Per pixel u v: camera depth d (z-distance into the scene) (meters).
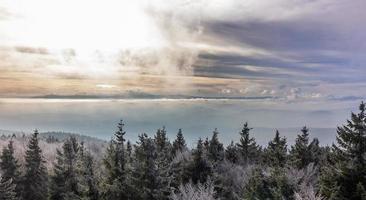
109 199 29.98
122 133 31.23
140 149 30.11
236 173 37.16
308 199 18.97
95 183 30.53
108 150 31.50
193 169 36.50
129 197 29.73
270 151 47.94
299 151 39.97
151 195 29.28
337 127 21.34
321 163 37.59
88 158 31.53
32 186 55.38
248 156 57.53
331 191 20.41
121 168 30.73
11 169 55.69
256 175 22.69
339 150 21.27
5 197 36.69
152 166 29.73
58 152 42.84
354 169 20.45
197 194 24.89
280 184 20.70
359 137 20.55
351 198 20.11
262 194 21.69
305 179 24.25
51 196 39.03
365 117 20.58
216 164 43.00
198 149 37.56
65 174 38.12
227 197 32.59
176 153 49.91
